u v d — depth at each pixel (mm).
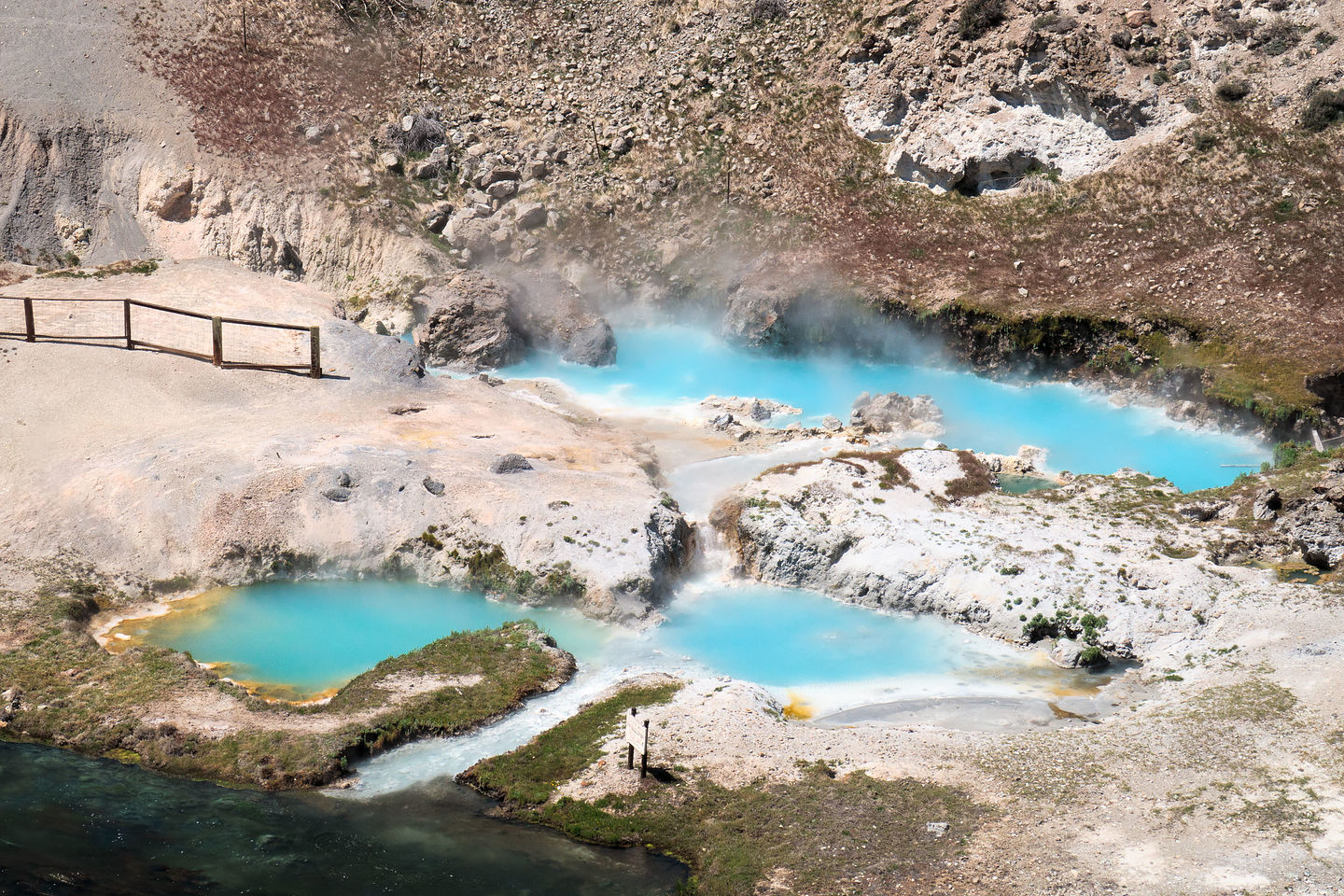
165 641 35625
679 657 35594
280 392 48312
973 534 39625
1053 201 64375
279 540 39281
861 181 67625
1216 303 56500
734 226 66125
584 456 45625
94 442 43156
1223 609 35562
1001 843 26219
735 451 48469
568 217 67500
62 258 62281
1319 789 27062
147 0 72438
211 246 64500
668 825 27609
